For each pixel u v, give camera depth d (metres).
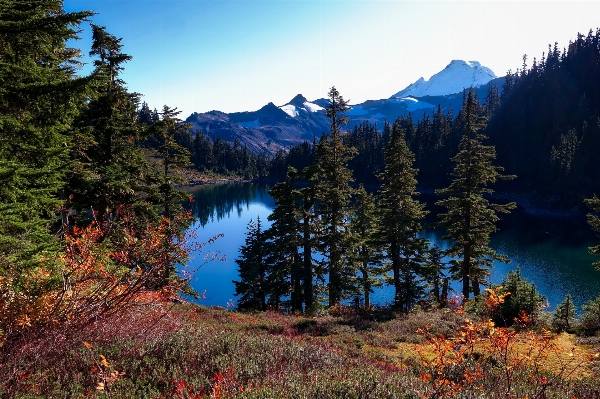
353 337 12.39
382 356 9.68
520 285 17.47
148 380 5.14
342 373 5.92
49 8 6.52
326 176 26.28
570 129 98.25
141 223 10.76
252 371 5.62
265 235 28.67
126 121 16.66
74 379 4.82
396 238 24.88
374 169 125.06
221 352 6.46
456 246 25.22
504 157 111.12
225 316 14.31
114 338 6.47
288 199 25.38
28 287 6.59
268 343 7.34
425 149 119.19
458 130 107.56
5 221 5.88
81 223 14.23
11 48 5.96
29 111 6.29
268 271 30.64
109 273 7.58
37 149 6.41
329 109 25.84
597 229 20.59
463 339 5.70
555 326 16.84
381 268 27.27
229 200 115.31
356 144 134.50
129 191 15.23
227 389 4.81
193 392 4.71
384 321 16.66
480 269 24.78
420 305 24.31
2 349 5.39
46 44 6.43
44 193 6.79
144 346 6.18
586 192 76.25
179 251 8.12
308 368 6.19
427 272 23.75
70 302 6.75
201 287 40.69
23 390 4.37
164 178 19.86
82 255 7.52
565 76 119.69
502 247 52.72
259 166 191.25
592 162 82.06
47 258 6.77
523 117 116.50
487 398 5.04
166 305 9.33
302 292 28.06
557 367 8.33
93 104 15.31
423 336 13.01
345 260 26.17
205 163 178.00
